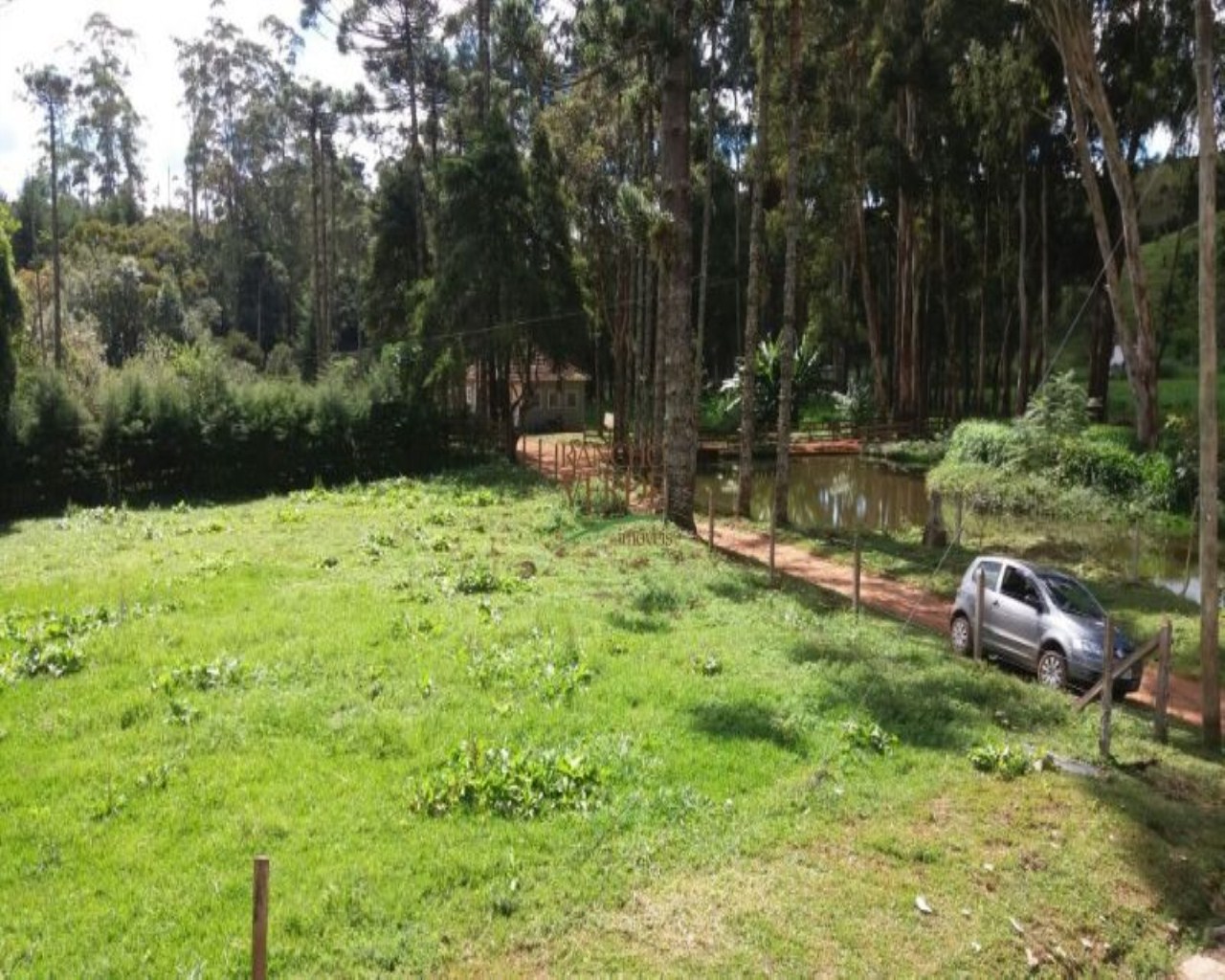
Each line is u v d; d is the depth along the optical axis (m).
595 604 15.32
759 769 9.06
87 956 5.91
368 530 22.17
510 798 8.10
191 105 73.94
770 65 29.38
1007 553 23.52
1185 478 27.14
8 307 31.70
